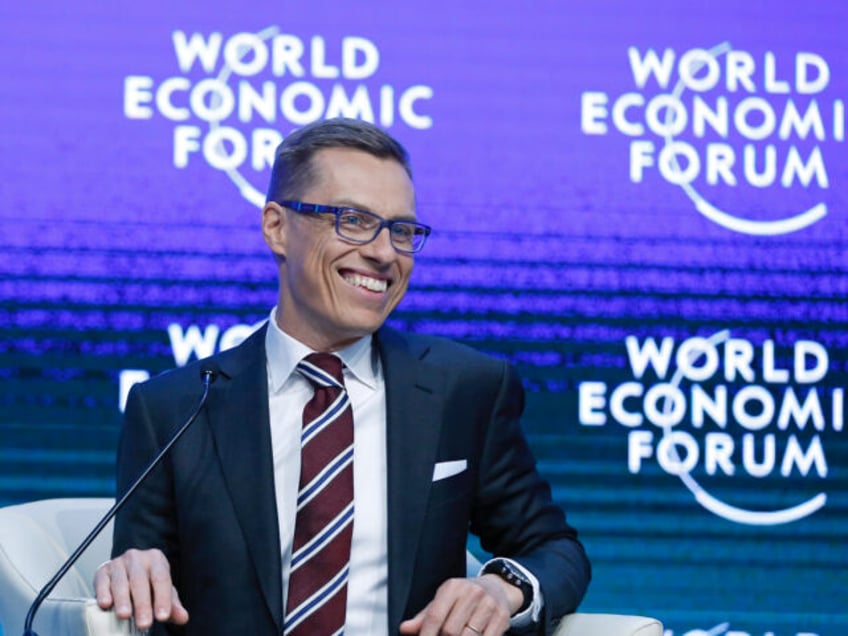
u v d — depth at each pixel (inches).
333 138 142.3
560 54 252.7
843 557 252.2
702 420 252.1
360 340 146.9
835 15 255.0
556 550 145.6
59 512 164.6
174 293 246.5
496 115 251.3
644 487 251.1
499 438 149.8
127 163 246.4
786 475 252.5
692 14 253.9
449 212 249.6
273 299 248.1
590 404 250.7
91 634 123.2
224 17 247.4
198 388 146.5
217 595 137.7
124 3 247.1
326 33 249.0
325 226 139.9
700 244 252.4
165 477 143.6
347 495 140.2
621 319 251.1
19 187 244.7
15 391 244.1
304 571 137.7
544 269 250.5
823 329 253.1
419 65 250.5
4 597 148.3
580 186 251.6
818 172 254.2
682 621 251.0
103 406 246.1
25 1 246.1
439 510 141.9
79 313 245.6
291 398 145.6
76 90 246.2
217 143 247.3
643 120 252.7
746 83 253.9
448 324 248.7
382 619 139.0
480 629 126.6
